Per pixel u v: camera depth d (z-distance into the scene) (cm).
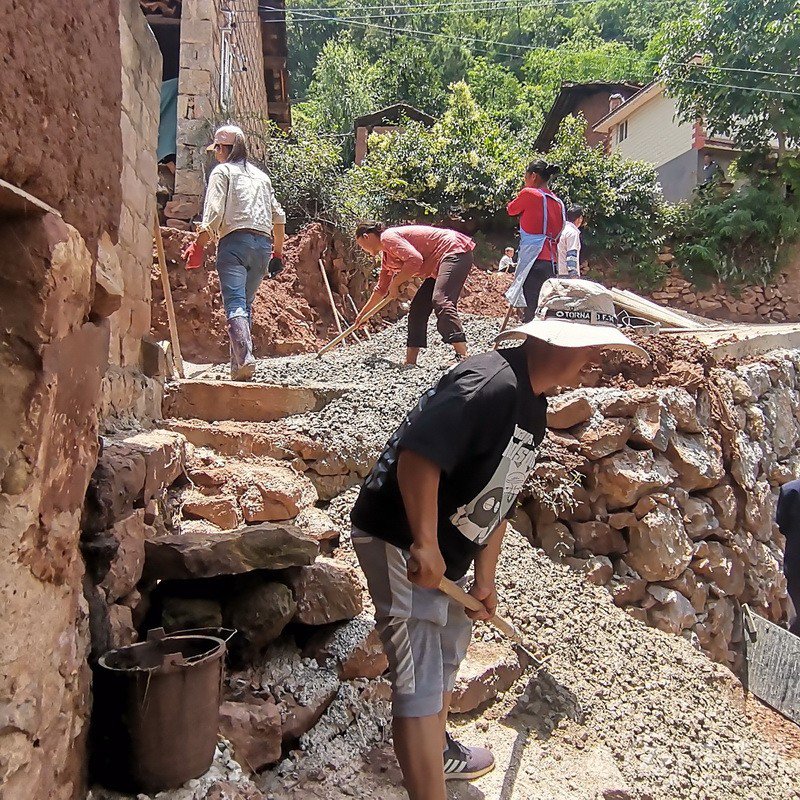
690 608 450
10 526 128
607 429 451
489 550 237
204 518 325
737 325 1054
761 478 565
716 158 1527
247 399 420
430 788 201
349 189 941
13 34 121
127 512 236
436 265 522
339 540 352
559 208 588
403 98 2459
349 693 265
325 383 461
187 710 190
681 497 475
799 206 1367
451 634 223
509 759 269
